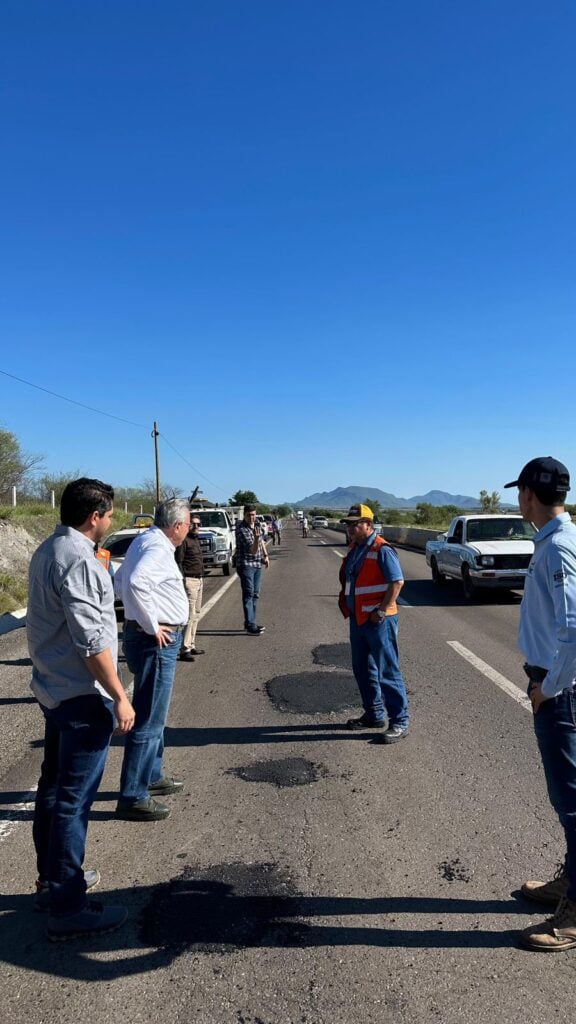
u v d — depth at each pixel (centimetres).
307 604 1370
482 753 533
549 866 367
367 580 572
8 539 1891
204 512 2217
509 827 411
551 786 309
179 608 444
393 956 299
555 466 302
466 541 1471
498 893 345
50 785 346
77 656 319
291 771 508
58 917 313
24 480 3031
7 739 592
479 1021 260
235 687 747
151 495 5722
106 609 319
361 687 594
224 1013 267
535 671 309
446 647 930
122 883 362
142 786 436
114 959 302
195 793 474
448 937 312
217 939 313
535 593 309
